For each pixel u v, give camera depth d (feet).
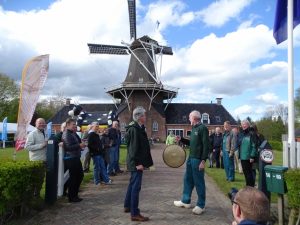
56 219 23.04
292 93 25.53
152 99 171.12
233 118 194.90
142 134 23.65
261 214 7.32
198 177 25.32
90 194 31.89
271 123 205.36
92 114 130.93
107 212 25.16
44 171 24.95
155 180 42.47
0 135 141.18
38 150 26.58
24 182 21.42
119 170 48.16
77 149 28.12
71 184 28.02
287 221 21.11
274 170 20.36
